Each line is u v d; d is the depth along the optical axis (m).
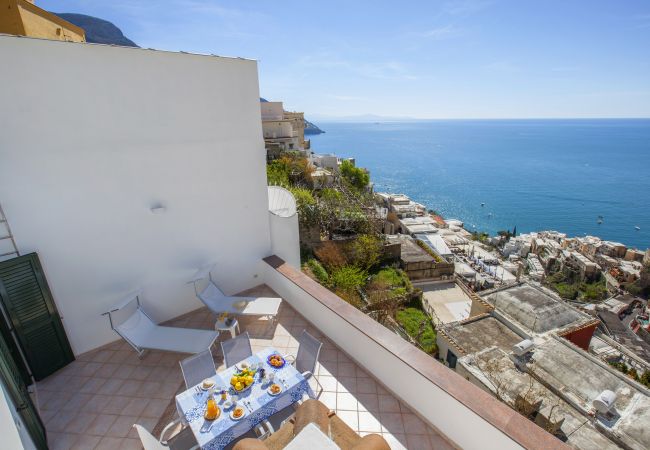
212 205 6.21
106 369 4.95
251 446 2.36
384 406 4.15
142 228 5.45
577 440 7.82
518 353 10.50
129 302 5.38
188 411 3.40
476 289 23.27
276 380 3.79
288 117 51.28
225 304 5.97
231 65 5.82
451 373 3.71
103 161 4.84
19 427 2.92
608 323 31.09
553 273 43.41
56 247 4.69
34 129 4.22
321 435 2.04
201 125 5.70
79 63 4.38
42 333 4.66
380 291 16.28
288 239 7.69
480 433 3.25
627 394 8.88
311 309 5.80
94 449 3.73
